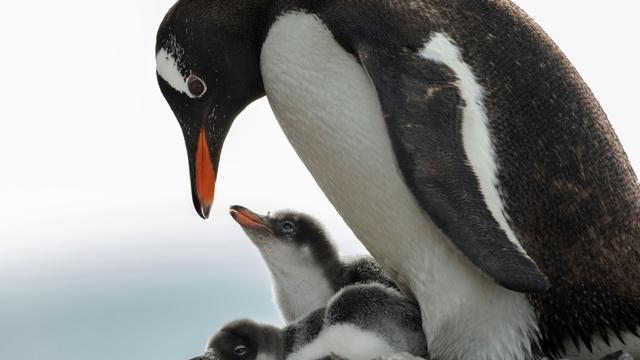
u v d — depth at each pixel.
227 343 10.78
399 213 10.19
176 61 10.94
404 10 10.10
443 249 10.12
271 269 12.02
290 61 10.24
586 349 10.42
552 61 10.45
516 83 10.18
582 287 10.25
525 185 10.06
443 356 10.42
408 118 9.73
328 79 10.12
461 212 9.59
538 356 10.33
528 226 10.09
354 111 10.05
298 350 10.71
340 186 10.45
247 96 11.01
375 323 10.50
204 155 11.05
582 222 10.23
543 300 10.19
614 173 10.42
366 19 10.01
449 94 9.84
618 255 10.32
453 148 9.71
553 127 10.22
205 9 10.81
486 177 9.88
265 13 10.64
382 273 11.66
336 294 10.82
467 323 10.20
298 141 10.55
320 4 10.19
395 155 9.69
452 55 10.03
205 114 11.01
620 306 10.34
